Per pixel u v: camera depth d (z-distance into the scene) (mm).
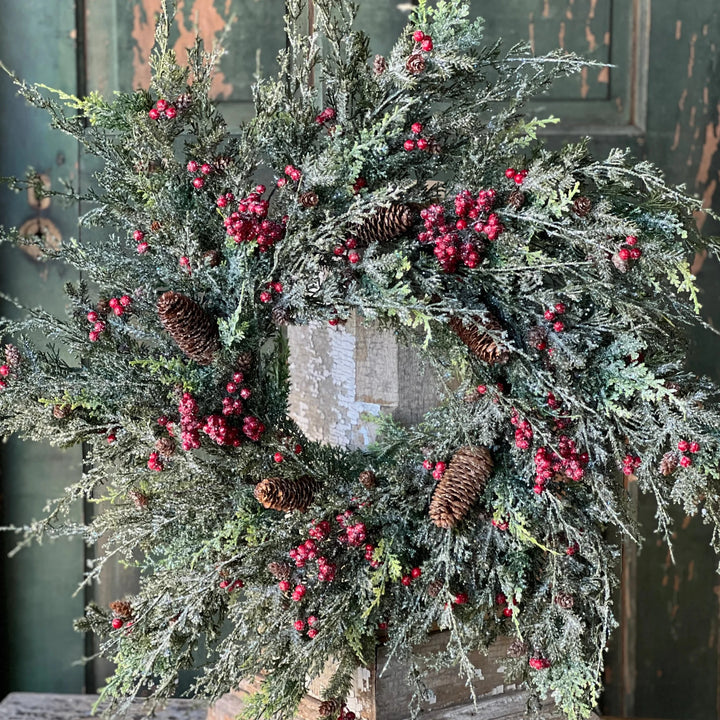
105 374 658
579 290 633
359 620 661
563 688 675
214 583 658
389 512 679
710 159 1014
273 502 639
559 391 650
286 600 660
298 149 665
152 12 993
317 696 754
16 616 1058
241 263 631
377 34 981
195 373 640
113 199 679
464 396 692
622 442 678
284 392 712
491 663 748
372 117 663
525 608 692
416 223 657
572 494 691
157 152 640
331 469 704
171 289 663
